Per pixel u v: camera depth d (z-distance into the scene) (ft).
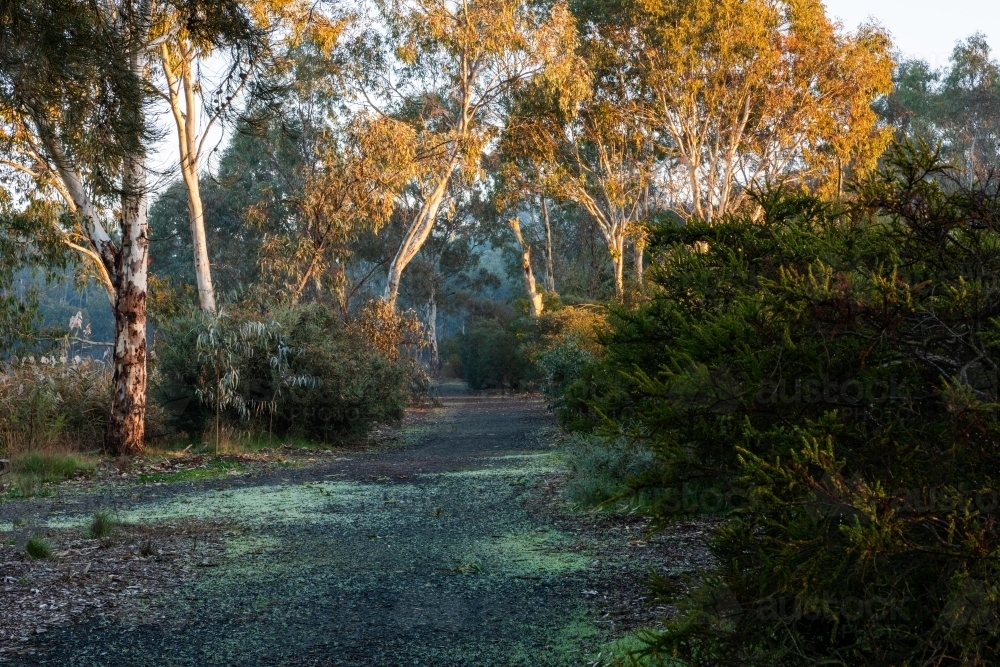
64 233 63.31
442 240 186.50
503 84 103.19
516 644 15.65
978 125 163.43
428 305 209.15
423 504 32.01
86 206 49.11
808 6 104.17
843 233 11.75
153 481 41.22
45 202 60.75
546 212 157.69
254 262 142.61
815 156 107.55
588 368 13.96
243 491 36.70
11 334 65.82
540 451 52.03
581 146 119.44
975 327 9.85
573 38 100.53
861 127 106.93
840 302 10.07
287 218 133.08
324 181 83.76
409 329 92.38
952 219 10.79
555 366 66.13
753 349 10.75
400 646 15.78
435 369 212.64
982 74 168.25
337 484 38.68
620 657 13.97
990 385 9.75
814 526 9.12
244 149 138.92
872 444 9.62
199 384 55.67
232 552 23.88
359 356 63.93
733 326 10.77
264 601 18.92
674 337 13.08
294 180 126.11
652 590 10.55
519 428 72.84
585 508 28.35
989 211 10.68
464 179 103.71
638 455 28.73
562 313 108.27
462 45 93.76
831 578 8.87
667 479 10.66
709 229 13.82
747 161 114.73
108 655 15.42
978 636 8.70
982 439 9.12
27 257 66.08
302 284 82.79
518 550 23.32
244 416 57.11
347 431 60.75
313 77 86.17
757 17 101.65
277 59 28.19
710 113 106.73
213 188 145.89
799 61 106.22
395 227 162.71
